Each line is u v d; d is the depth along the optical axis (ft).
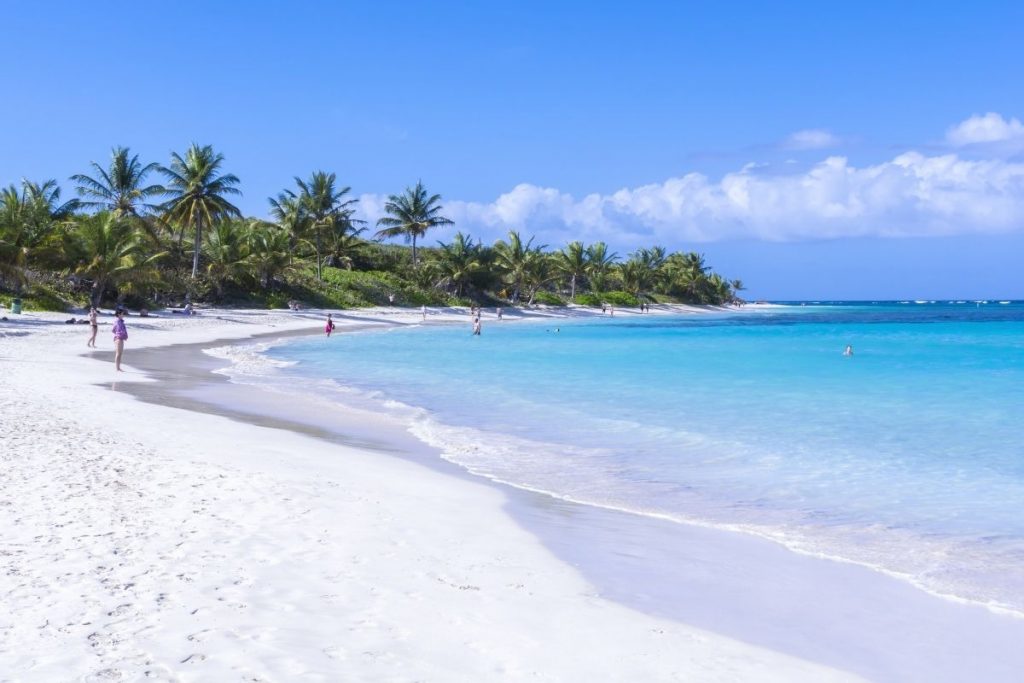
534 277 346.74
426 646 16.67
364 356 117.70
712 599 21.15
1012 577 23.53
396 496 31.19
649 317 352.69
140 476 31.22
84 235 170.60
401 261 335.26
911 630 19.35
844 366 108.47
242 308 227.61
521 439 48.19
